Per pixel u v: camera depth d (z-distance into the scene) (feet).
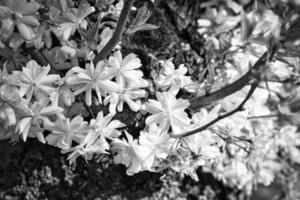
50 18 1.98
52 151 2.59
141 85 2.00
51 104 1.94
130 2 1.86
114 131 2.04
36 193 2.59
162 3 2.56
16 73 1.90
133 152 2.05
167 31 2.53
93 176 2.59
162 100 2.00
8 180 2.59
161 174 2.66
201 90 2.23
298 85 2.09
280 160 2.99
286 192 3.16
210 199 2.89
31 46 2.06
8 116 1.91
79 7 1.98
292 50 1.94
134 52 2.41
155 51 2.48
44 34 2.02
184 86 2.22
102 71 1.94
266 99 2.32
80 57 2.10
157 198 2.70
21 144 2.59
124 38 2.29
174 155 2.07
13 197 2.59
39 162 2.60
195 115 2.07
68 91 1.97
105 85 1.95
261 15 2.16
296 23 1.94
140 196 2.66
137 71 2.01
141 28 2.09
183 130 2.04
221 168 2.68
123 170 2.62
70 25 2.00
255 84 1.80
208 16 2.56
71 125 1.96
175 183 2.75
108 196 2.61
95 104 2.15
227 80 2.27
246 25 2.02
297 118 1.90
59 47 2.05
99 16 2.09
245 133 2.34
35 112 1.93
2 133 2.02
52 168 2.59
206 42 2.52
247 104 2.24
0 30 1.92
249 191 2.97
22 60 2.06
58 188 2.59
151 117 2.01
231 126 2.12
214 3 2.56
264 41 2.14
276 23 1.96
